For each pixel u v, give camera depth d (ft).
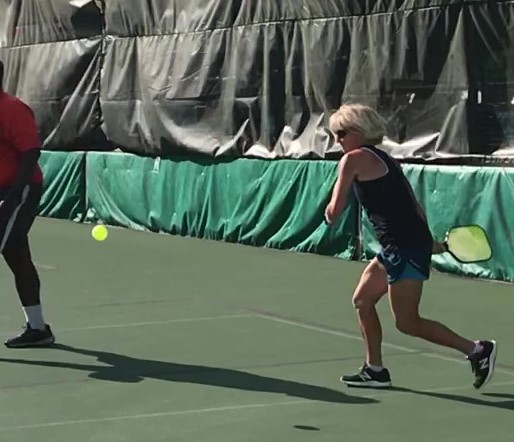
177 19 46.88
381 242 19.83
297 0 41.39
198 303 30.81
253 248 42.88
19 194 23.35
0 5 57.77
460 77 35.88
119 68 50.21
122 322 28.14
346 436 17.85
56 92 53.88
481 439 17.62
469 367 22.58
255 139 43.60
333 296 31.73
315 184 40.65
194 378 22.02
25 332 25.17
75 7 52.11
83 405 20.08
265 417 19.04
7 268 37.60
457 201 35.40
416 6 37.04
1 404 20.24
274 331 26.73
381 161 19.47
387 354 23.88
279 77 42.39
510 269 33.83
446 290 32.78
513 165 34.32
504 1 34.68
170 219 47.98
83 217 53.57
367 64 38.88
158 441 17.71
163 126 47.47
